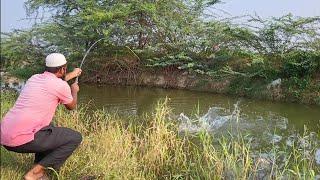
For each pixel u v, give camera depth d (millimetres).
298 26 11727
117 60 15102
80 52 15055
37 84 5180
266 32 11961
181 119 8742
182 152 6211
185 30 13984
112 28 14266
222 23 13547
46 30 15586
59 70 5359
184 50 14117
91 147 6379
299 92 11164
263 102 11234
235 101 11398
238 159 5953
